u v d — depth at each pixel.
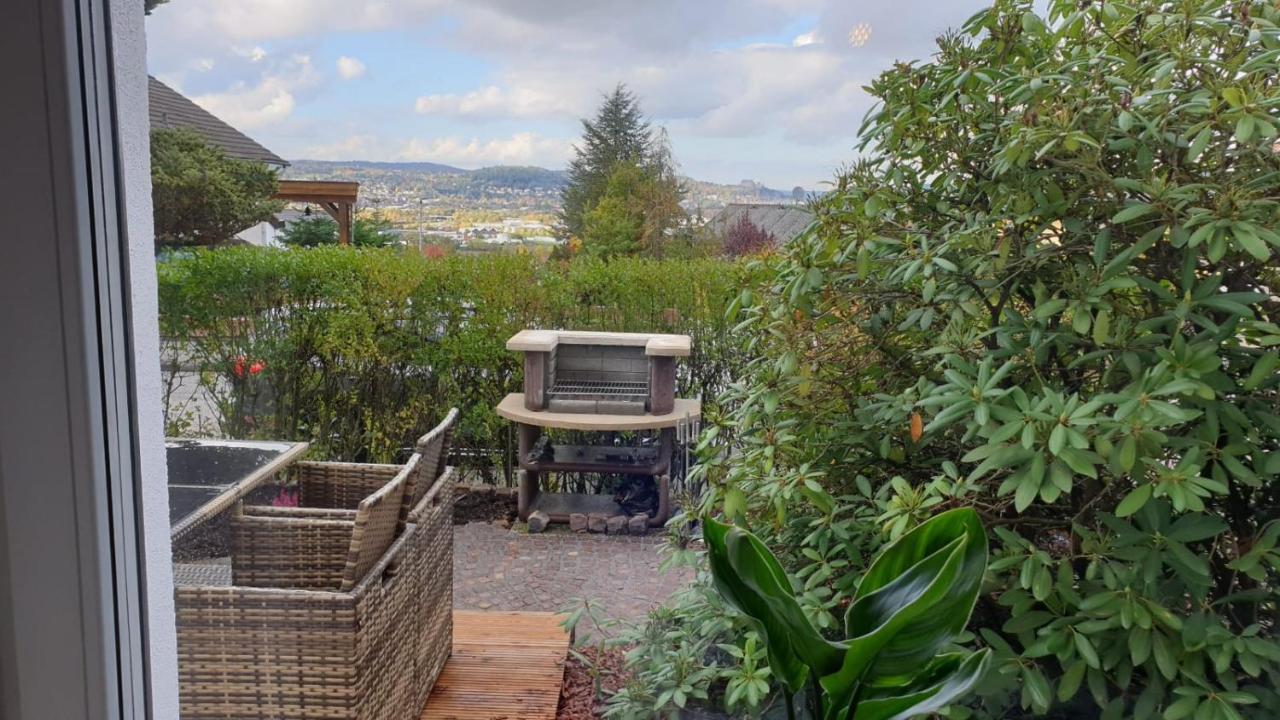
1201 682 1.18
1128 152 1.25
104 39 0.86
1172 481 1.07
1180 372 1.11
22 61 0.79
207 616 1.46
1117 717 1.29
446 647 2.07
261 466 1.89
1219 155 1.24
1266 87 1.16
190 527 1.61
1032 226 1.36
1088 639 1.25
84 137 0.83
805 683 1.07
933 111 1.38
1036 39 1.37
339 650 1.47
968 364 1.28
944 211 1.46
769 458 1.47
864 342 1.55
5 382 0.84
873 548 1.51
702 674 1.66
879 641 0.86
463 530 2.46
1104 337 1.18
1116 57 1.23
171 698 1.04
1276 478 1.29
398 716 1.72
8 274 0.83
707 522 0.97
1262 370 1.15
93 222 0.85
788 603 0.87
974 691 1.30
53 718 0.90
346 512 1.83
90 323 0.85
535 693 1.96
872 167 1.46
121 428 0.91
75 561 0.88
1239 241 1.07
